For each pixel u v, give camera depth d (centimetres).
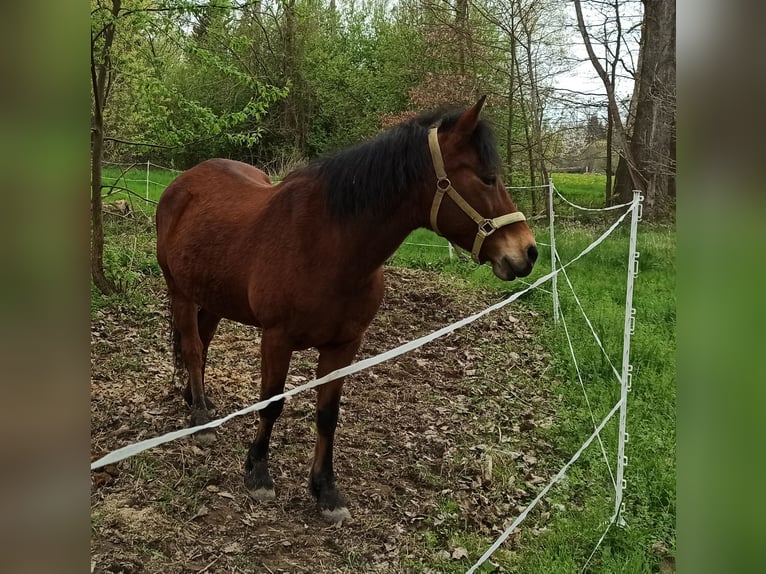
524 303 686
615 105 1171
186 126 668
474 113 252
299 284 275
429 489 336
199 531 277
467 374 501
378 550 281
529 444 390
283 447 363
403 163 259
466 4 1139
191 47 613
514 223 260
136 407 389
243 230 312
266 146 1603
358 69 1609
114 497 289
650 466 353
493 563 275
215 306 339
